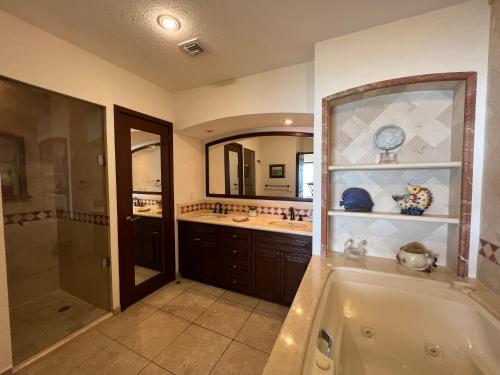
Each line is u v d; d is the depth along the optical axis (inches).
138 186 95.0
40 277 87.8
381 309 57.1
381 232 68.3
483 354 43.9
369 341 54.9
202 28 62.2
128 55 76.2
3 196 78.3
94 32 64.4
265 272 91.7
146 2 52.8
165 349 66.9
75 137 84.7
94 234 85.1
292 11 55.5
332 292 56.9
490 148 49.2
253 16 57.4
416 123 63.2
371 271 59.4
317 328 41.3
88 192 85.0
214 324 78.2
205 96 99.5
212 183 127.0
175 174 111.4
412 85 58.6
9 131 79.6
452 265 58.2
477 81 51.3
